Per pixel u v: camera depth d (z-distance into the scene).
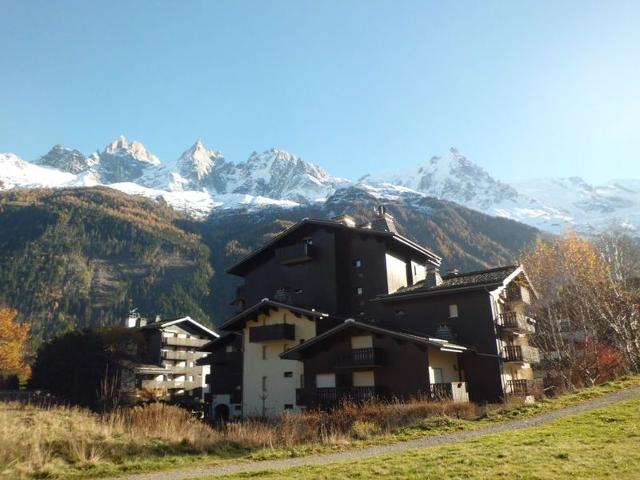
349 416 21.50
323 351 33.38
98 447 16.88
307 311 36.41
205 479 12.39
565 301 42.78
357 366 30.52
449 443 15.88
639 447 11.79
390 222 43.84
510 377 34.44
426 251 44.34
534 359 35.91
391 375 30.53
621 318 36.81
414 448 15.73
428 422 19.95
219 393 42.94
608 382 25.45
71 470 14.75
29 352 82.25
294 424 20.64
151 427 20.83
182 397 58.75
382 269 40.50
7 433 16.62
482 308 33.34
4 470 14.09
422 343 29.23
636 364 35.00
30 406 36.16
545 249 56.03
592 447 12.19
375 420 21.00
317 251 43.16
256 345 39.62
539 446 12.81
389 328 33.03
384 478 10.79
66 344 54.69
